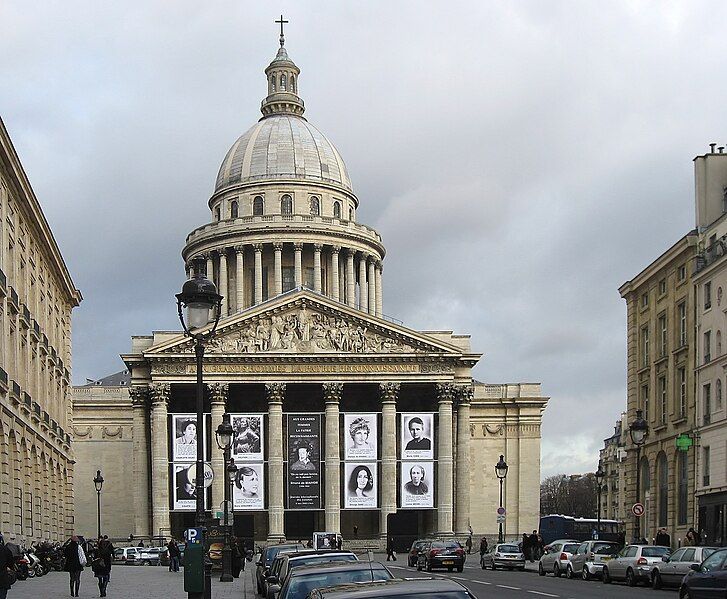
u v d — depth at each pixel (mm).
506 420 165250
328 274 188375
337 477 140375
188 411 148875
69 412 115125
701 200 90062
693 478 86375
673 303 92125
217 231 188125
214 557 77750
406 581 17203
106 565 53438
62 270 102750
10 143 67375
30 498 82500
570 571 75188
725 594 40000
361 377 142000
